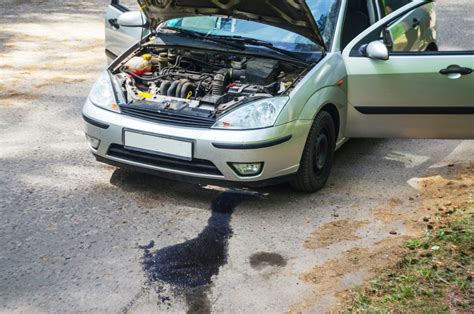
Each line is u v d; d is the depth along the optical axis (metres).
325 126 4.87
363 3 5.57
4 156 5.52
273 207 4.68
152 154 4.49
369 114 5.11
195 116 4.42
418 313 3.21
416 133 5.12
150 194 4.83
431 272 3.61
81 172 5.20
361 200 4.84
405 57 4.90
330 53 4.99
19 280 3.65
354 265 3.86
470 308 3.24
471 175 5.30
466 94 4.85
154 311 3.40
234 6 4.95
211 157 4.32
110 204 4.64
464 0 13.84
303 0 4.46
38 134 6.09
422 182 5.21
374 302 3.38
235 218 4.49
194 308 3.43
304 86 4.61
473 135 5.06
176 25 5.64
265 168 4.38
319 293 3.57
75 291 3.56
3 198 4.68
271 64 4.88
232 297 3.54
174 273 3.77
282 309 3.43
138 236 4.20
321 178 4.96
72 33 10.71
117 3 6.64
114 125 4.58
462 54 4.83
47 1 13.83
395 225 4.41
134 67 5.17
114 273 3.75
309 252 4.05
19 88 7.56
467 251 3.84
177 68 5.18
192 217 4.49
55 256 3.92
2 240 4.09
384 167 5.55
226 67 5.12
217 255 3.99
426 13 6.57
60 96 7.31
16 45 9.71
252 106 4.40
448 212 4.49
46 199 4.69
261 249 4.08
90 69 8.53
